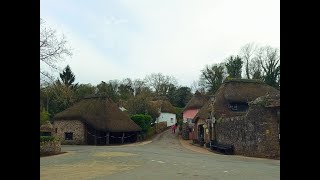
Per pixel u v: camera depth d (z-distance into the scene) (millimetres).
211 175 14039
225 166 17812
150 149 33344
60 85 51812
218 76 61562
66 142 45312
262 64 48688
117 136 46656
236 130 28734
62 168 16859
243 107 38906
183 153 28250
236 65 57375
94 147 37688
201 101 57875
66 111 46656
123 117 48281
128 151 29891
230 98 38750
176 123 67188
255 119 26062
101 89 66562
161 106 70062
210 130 35406
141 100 61812
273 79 44219
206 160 21484
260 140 25359
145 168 16703
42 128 45219
